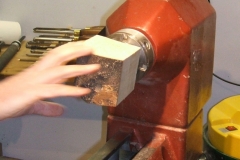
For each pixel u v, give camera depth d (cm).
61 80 90
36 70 92
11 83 91
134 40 103
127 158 126
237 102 154
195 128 128
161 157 118
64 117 237
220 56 185
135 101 122
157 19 109
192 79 116
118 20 114
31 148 256
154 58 108
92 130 237
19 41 203
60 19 211
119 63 89
